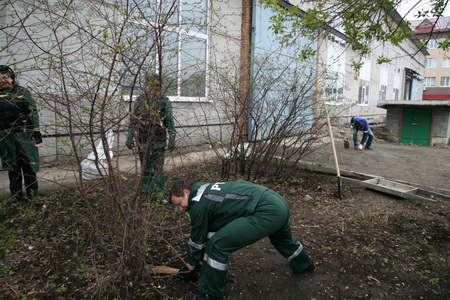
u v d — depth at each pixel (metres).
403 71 27.55
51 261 3.03
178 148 4.19
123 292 2.69
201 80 4.95
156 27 2.52
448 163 8.70
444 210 4.76
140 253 2.80
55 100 2.42
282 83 5.80
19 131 3.79
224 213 2.47
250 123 6.11
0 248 3.14
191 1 6.76
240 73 5.66
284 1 10.25
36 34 4.96
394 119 14.98
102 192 3.74
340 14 4.41
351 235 3.88
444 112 13.82
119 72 2.49
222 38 8.51
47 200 4.26
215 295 2.43
